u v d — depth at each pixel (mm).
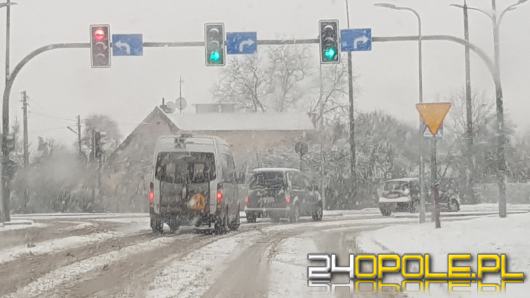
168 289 18938
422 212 41406
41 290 18766
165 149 37094
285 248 29125
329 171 75500
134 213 69625
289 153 81500
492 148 77438
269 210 47281
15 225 44562
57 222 48500
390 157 78875
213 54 41531
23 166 80125
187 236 35438
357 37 42531
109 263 24328
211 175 36781
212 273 21984
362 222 47906
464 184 77625
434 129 33062
